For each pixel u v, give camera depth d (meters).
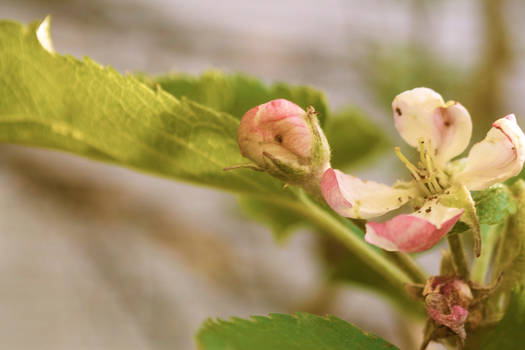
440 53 0.70
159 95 0.31
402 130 0.31
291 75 0.87
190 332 0.82
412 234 0.28
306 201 0.33
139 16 0.81
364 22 0.79
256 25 0.94
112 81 0.31
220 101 0.34
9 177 0.62
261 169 0.30
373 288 0.38
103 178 0.64
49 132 0.32
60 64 0.31
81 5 0.80
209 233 0.61
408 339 0.41
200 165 0.32
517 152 0.30
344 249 0.38
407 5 0.75
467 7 0.84
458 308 0.29
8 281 1.03
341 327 0.29
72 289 1.01
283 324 0.29
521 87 0.77
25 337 1.02
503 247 0.31
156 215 0.61
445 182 0.30
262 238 0.68
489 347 0.30
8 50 0.31
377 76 0.67
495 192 0.30
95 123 0.32
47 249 1.01
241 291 0.60
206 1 0.91
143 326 0.78
